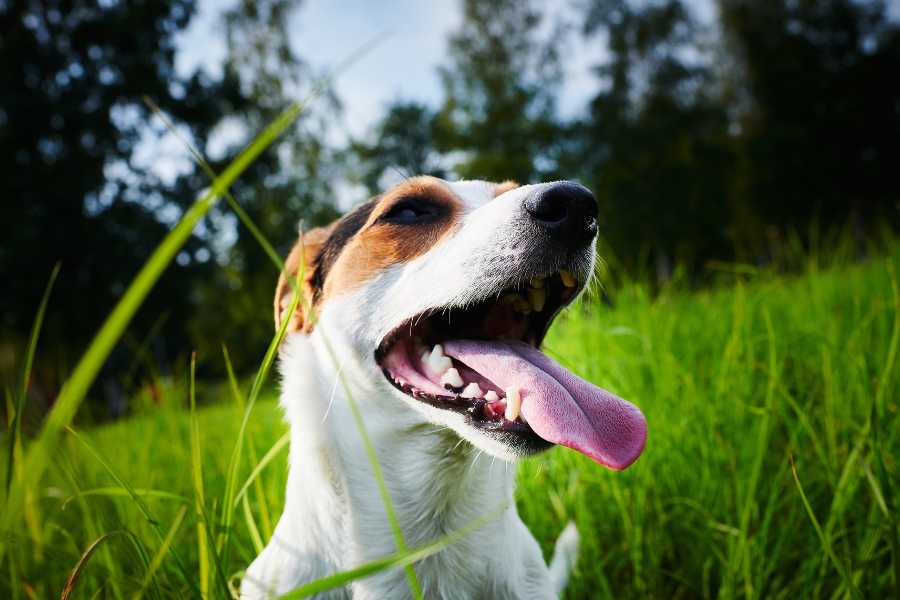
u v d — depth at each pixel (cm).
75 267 217
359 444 26
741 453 30
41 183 214
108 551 25
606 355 40
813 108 276
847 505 25
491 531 26
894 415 29
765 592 27
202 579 21
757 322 43
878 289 48
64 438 28
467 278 25
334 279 29
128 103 241
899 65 265
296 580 25
